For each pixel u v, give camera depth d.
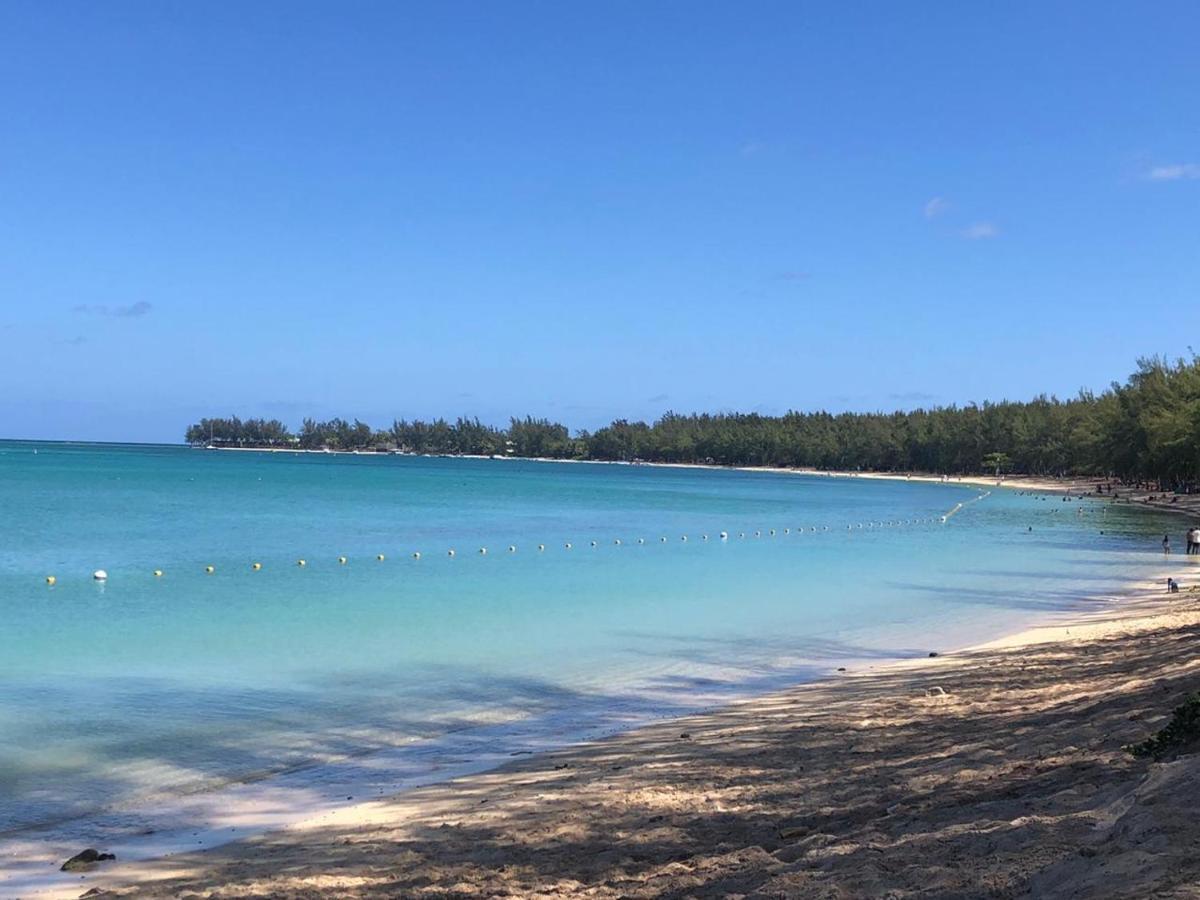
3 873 9.14
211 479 120.62
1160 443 94.50
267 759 13.02
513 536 54.25
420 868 8.85
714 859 8.34
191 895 8.38
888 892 6.45
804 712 15.27
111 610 26.42
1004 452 182.62
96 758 12.95
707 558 43.81
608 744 13.71
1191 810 6.39
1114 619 25.17
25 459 192.50
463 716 15.48
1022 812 7.77
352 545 46.97
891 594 31.39
